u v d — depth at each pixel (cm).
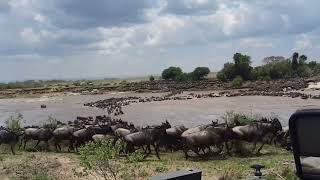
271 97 7288
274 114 4738
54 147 2881
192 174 583
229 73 11681
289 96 7250
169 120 4806
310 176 372
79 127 2939
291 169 1434
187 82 12188
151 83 12650
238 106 6016
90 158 1474
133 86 12169
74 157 2253
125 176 1641
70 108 7494
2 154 2536
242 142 2408
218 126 2538
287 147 2384
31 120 5806
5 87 14488
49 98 10656
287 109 5312
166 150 2598
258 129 2383
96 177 1634
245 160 2097
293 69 12081
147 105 6969
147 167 1919
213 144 2320
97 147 1513
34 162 1927
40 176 1652
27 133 2856
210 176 1669
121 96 9944
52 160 1980
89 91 11881
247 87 9981
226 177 1542
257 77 11606
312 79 10569
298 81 10369
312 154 370
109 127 2905
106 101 8188
